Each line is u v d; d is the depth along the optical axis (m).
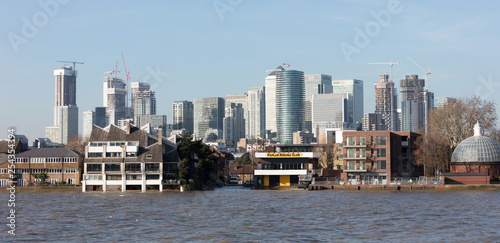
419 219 151.12
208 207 181.62
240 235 127.94
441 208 174.50
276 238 124.31
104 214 164.62
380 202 193.50
